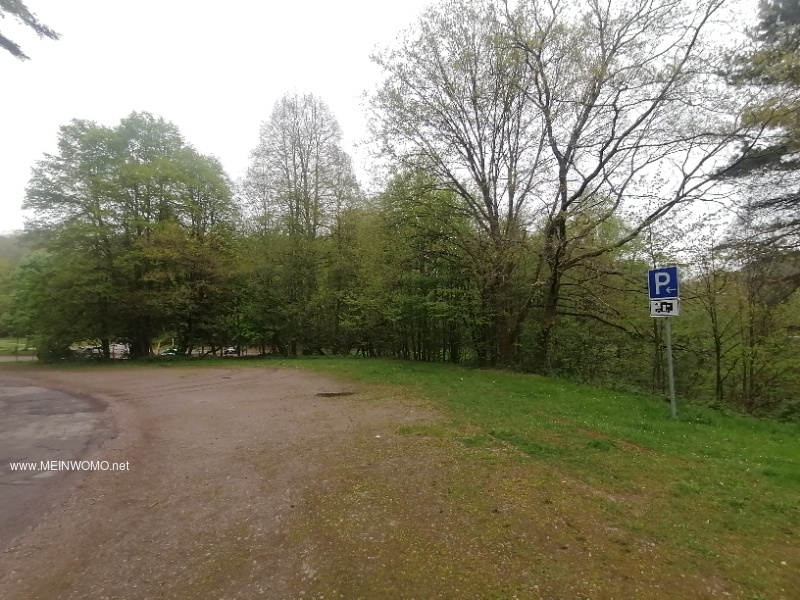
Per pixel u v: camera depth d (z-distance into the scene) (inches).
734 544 154.8
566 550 149.3
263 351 1135.6
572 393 429.4
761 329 557.9
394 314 749.9
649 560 143.6
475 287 664.4
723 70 527.8
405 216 666.8
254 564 146.5
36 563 152.9
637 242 538.0
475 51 607.8
